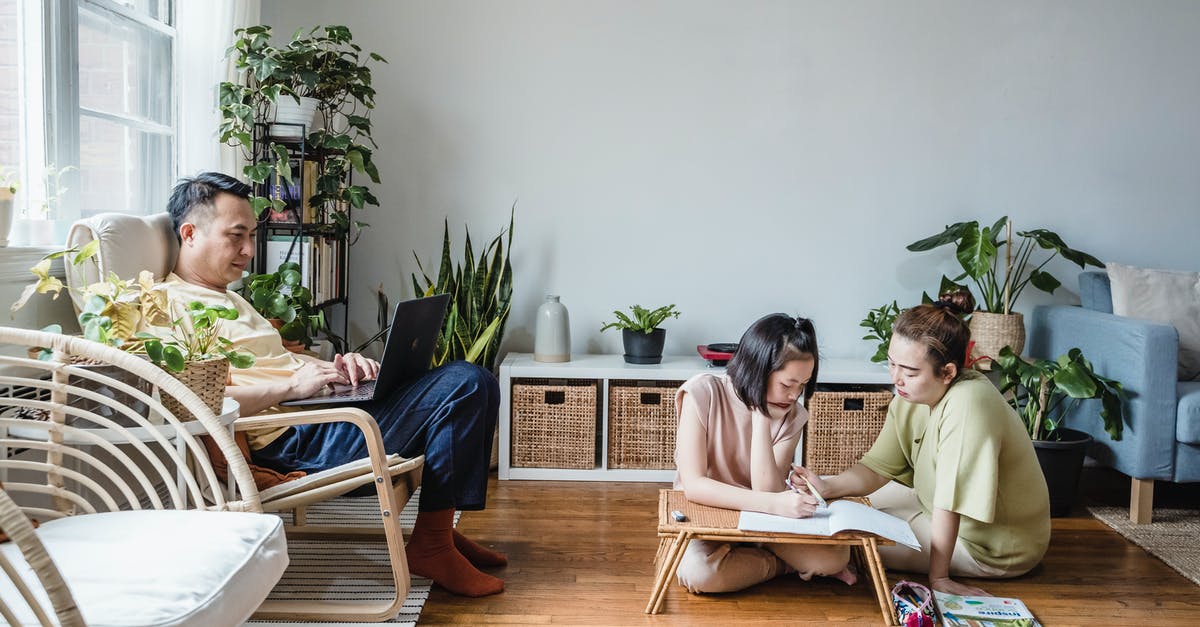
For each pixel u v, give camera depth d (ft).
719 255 11.49
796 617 6.61
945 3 11.34
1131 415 9.04
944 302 7.73
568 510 9.20
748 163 11.39
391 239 11.41
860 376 10.30
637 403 10.40
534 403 10.37
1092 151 11.54
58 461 5.23
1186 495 10.11
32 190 6.93
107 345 5.24
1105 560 7.97
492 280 10.91
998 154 11.50
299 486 5.96
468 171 11.34
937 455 7.08
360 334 11.53
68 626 3.23
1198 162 11.62
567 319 10.68
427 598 6.80
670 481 10.41
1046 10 11.39
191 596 4.00
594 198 11.39
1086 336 10.00
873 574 6.43
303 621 6.34
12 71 6.73
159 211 9.14
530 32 11.19
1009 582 7.38
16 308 5.63
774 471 6.72
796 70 11.33
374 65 11.19
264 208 8.90
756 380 6.59
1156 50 11.49
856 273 11.55
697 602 6.86
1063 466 9.14
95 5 7.78
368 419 5.90
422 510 6.81
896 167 11.46
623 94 11.28
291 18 11.10
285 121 9.56
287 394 6.77
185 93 9.20
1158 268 11.69
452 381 6.86
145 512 4.96
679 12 11.23
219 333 7.19
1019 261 11.64
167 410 5.20
